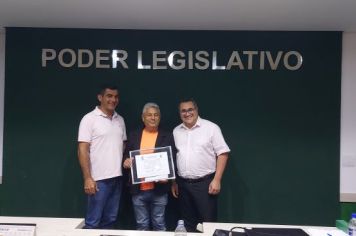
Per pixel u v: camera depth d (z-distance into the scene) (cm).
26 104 358
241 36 358
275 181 357
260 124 358
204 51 358
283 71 357
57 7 294
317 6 284
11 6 292
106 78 359
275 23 333
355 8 288
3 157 358
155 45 359
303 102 356
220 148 310
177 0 272
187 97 358
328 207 355
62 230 208
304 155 356
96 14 311
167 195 327
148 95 359
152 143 311
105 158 310
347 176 360
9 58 357
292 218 356
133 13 307
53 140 359
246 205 358
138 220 315
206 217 304
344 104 362
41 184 359
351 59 362
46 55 358
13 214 358
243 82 358
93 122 311
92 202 310
